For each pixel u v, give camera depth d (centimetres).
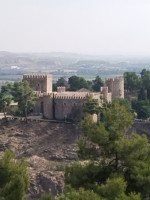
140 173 8125
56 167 16200
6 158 9569
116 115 9094
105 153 8994
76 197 7438
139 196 7456
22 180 8856
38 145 19962
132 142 8662
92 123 9281
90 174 8656
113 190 7594
